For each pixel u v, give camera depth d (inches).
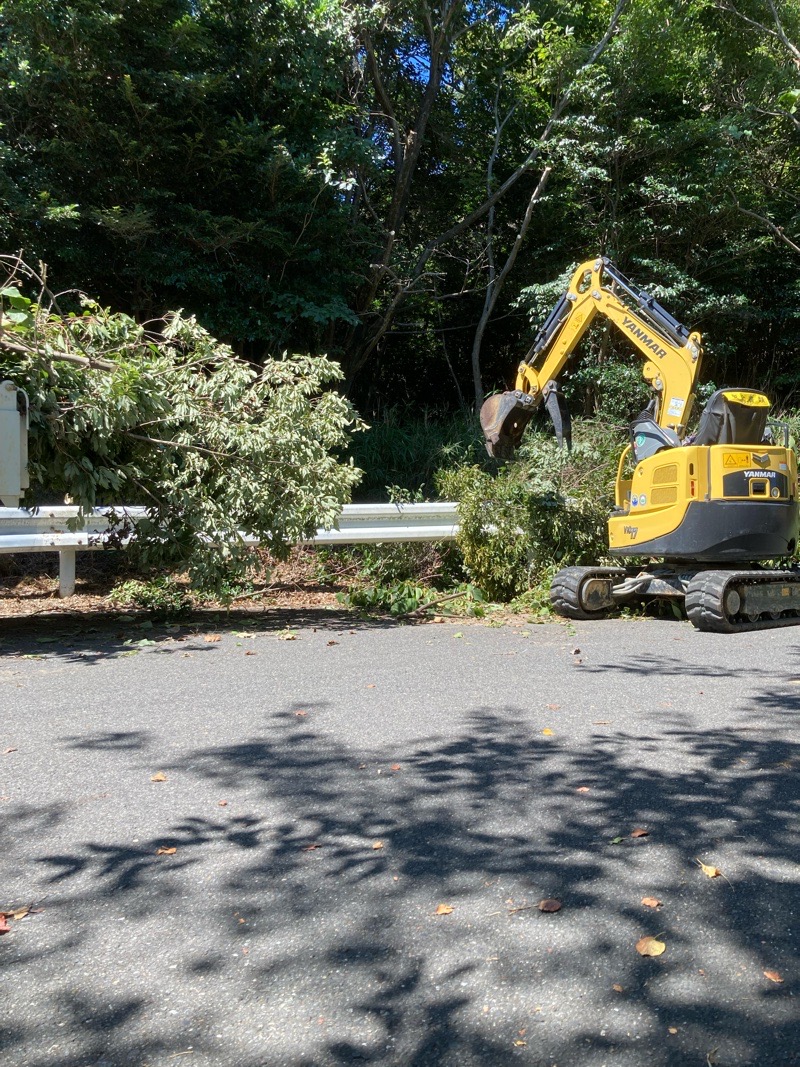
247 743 196.1
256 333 584.1
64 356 300.5
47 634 334.3
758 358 878.4
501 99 785.6
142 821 153.8
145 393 317.7
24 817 155.3
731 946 114.5
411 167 722.8
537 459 484.1
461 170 791.1
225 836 147.8
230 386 344.2
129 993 104.9
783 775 177.0
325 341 695.7
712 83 776.9
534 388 425.7
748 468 365.1
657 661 288.7
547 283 744.3
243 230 550.0
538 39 736.3
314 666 277.0
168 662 282.4
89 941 116.1
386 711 222.8
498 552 426.9
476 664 281.6
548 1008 101.7
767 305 836.0
